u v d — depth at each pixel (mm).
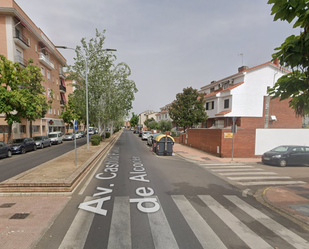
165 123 32281
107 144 19188
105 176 7906
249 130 14031
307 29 2791
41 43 26906
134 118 96688
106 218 4199
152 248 3160
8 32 20094
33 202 5016
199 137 17922
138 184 6855
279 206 5055
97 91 18078
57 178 6219
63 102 36906
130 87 21328
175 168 9961
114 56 18797
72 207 4746
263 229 3875
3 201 5062
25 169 9375
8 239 3342
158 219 4203
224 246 3248
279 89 3395
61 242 3287
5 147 12742
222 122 23344
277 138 14219
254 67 21531
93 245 3219
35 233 3551
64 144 23234
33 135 25484
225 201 5441
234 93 21359
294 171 9672
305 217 4402
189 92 23406
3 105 14141
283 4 2613
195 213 4566
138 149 18172
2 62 14844
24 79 16297
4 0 19625
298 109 3428
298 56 2883
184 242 3350
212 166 10859
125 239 3408
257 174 8930
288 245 3326
